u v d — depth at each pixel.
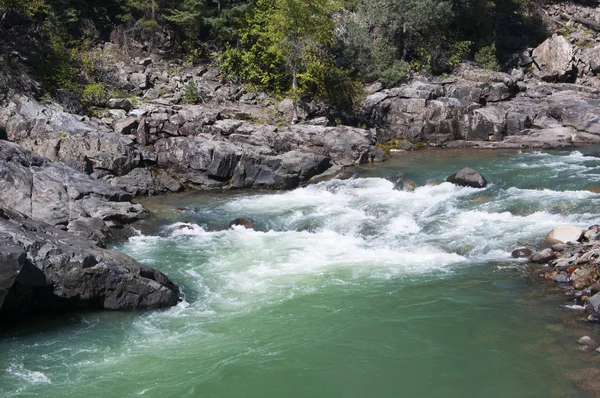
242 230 16.97
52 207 15.84
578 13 42.03
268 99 27.77
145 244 15.86
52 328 11.00
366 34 33.09
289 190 21.45
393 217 17.05
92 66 25.77
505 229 15.50
